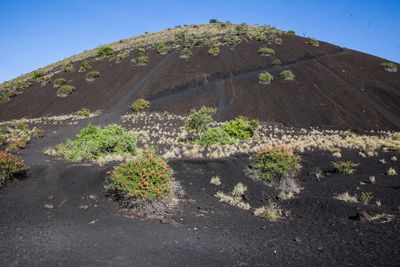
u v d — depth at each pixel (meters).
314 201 11.66
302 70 56.34
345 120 40.53
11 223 8.71
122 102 48.88
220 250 7.65
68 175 13.34
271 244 8.14
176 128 35.25
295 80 52.12
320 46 72.31
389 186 14.11
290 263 6.98
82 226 8.76
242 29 85.81
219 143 24.77
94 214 9.77
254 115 41.97
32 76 70.94
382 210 10.65
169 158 18.73
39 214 9.55
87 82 58.06
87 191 11.75
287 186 13.98
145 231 8.59
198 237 8.45
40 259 6.67
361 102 45.19
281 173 14.35
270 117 41.56
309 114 42.06
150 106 46.12
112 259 6.80
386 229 8.77
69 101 51.38
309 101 45.34
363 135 35.19
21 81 68.88
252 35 77.56
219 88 50.03
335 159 18.94
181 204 11.27
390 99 46.78
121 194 11.11
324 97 46.50
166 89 51.56
